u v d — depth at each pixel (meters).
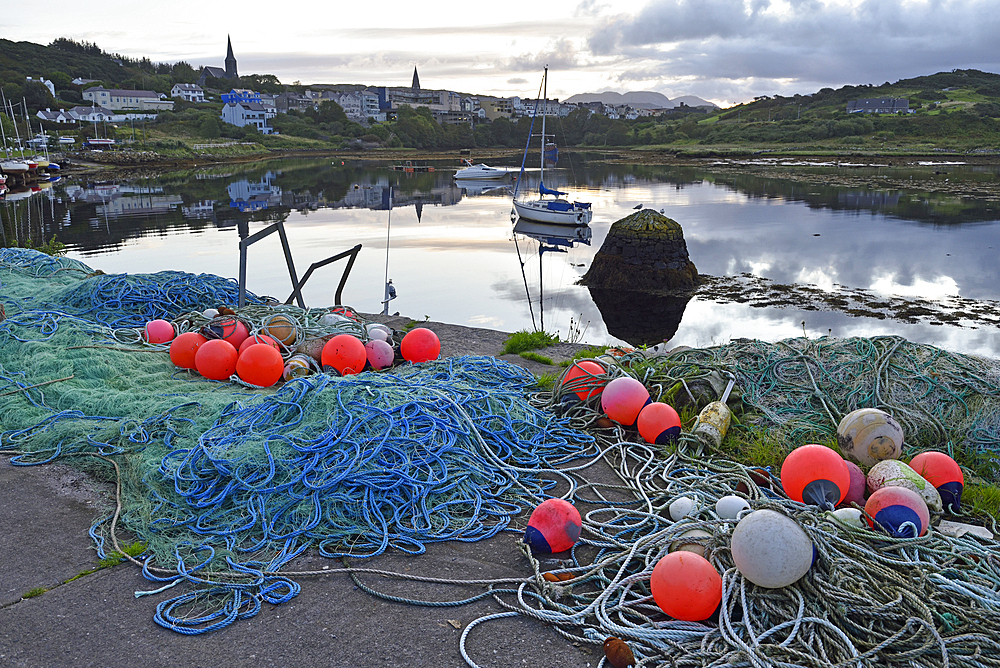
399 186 55.69
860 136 112.81
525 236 28.92
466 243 25.81
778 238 26.70
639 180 59.91
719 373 5.52
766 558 2.92
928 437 4.84
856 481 4.01
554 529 3.62
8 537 3.79
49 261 10.19
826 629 2.83
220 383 5.96
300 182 58.06
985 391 4.95
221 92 172.25
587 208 33.56
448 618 3.14
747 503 3.69
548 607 3.19
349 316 7.77
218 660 2.86
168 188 50.78
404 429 4.42
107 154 84.94
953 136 108.94
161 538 3.75
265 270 18.81
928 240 25.59
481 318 14.86
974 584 3.08
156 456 4.46
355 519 3.90
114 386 5.82
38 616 3.13
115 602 3.24
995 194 41.88
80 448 4.76
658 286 19.05
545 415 5.37
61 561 3.58
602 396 5.20
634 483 4.45
